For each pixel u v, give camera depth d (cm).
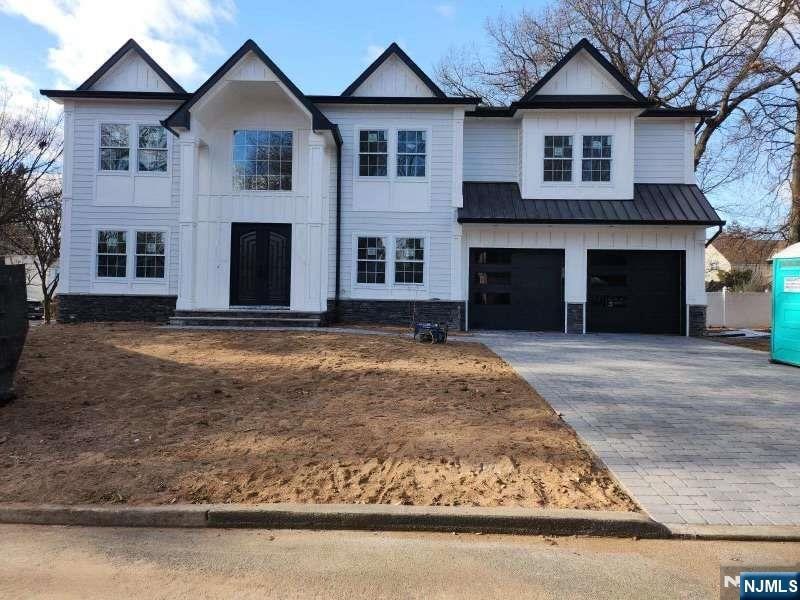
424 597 338
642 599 338
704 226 1614
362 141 1689
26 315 728
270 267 1662
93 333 1226
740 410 730
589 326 1681
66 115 1694
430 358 1041
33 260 2802
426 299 1670
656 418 688
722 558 390
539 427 636
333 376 867
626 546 409
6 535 425
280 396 752
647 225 1608
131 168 1697
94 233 1697
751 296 2348
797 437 622
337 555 393
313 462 530
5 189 2011
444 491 474
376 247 1684
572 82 1723
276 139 1667
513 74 2906
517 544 413
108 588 347
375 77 1706
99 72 1714
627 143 1670
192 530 435
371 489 477
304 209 1653
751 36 2141
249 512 439
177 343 1121
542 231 1669
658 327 1680
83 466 523
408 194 1680
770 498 471
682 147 1741
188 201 1555
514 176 1759
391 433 606
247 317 1512
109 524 442
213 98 1538
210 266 1647
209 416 662
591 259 1688
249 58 1518
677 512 445
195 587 349
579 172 1677
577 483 493
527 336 1512
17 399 709
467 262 1681
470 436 599
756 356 1202
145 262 1706
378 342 1201
